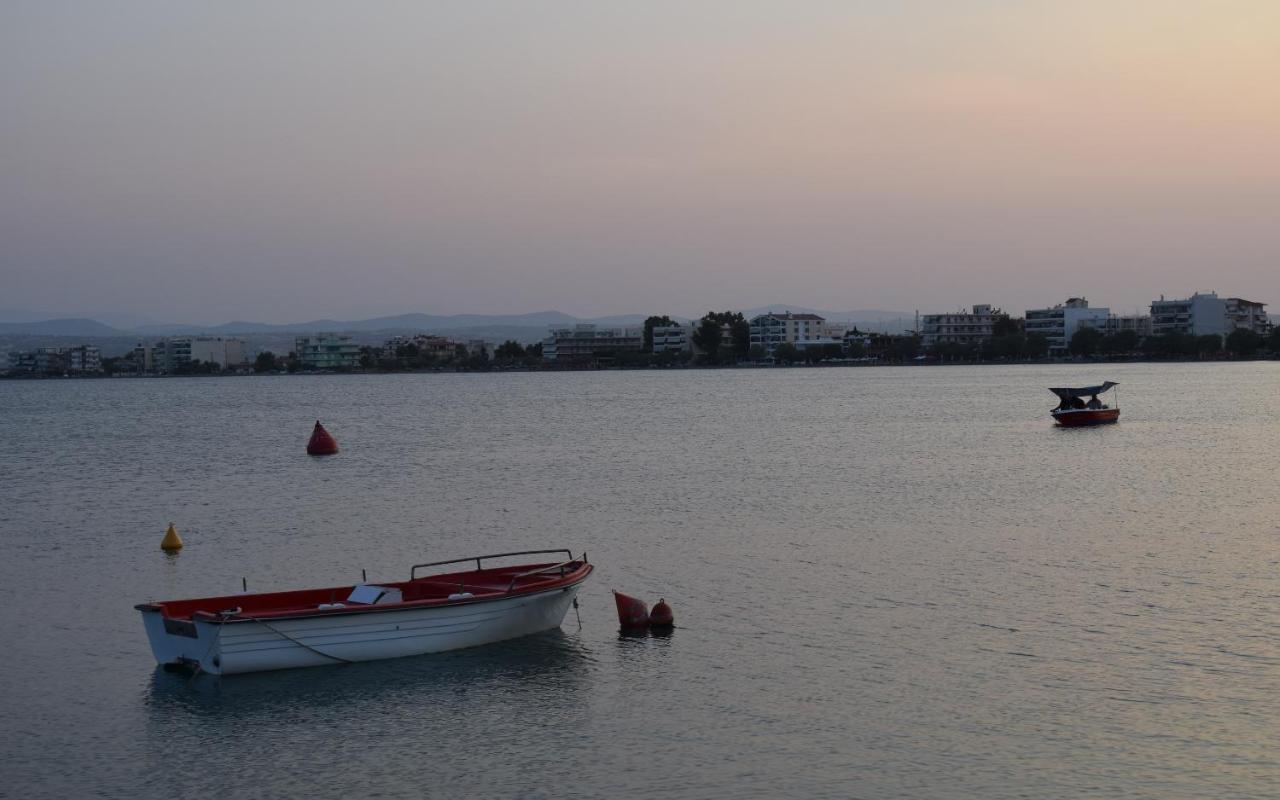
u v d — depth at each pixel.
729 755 28.20
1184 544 50.84
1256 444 99.75
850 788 26.34
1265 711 29.91
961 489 71.44
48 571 49.88
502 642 36.78
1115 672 33.00
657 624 38.28
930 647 35.62
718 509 63.97
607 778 27.19
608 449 104.19
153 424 160.88
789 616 39.41
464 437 122.38
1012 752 27.89
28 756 29.12
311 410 196.25
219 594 45.22
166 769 28.30
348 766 28.22
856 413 153.50
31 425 163.88
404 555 52.47
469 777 27.47
